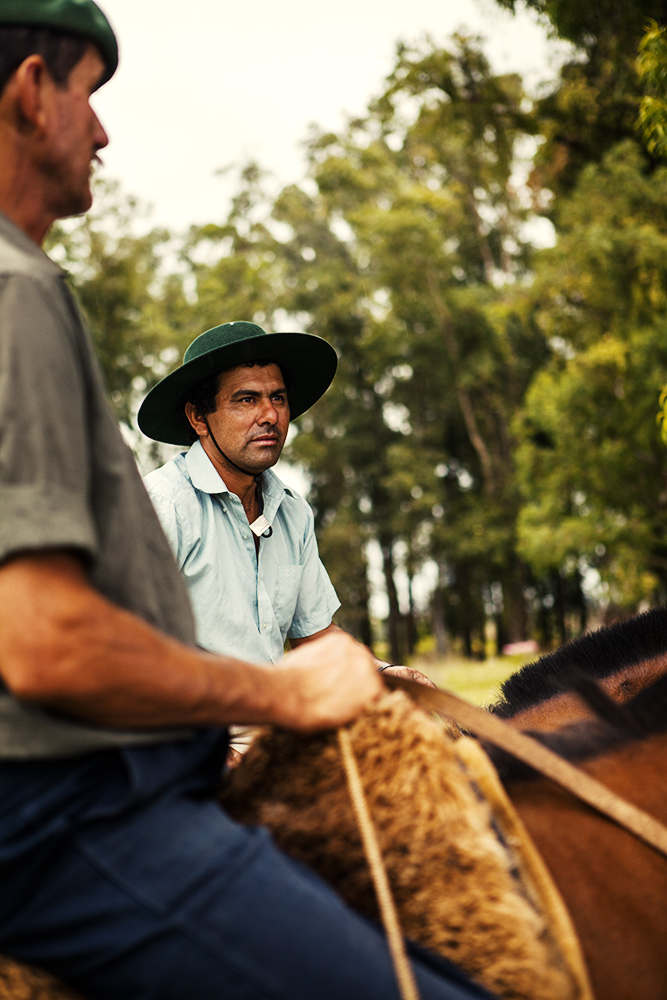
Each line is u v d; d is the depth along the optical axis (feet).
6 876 3.67
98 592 3.75
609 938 4.59
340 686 4.30
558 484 70.28
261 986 3.61
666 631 6.60
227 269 111.65
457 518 109.40
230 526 8.49
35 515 3.41
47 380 3.58
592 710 5.51
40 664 3.34
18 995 3.67
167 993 3.63
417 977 3.79
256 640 8.39
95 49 4.28
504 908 4.04
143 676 3.50
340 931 3.72
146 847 3.69
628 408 64.44
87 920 3.64
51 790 3.69
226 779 4.58
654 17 39.83
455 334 105.91
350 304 111.34
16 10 4.04
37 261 3.86
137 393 93.71
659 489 67.31
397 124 102.53
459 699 4.73
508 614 114.52
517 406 104.78
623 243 63.41
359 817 4.05
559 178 75.41
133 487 4.10
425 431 112.78
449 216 106.32
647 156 68.03
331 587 9.23
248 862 3.76
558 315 69.77
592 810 4.94
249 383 8.77
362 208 102.63
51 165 4.19
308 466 116.16
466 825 4.22
